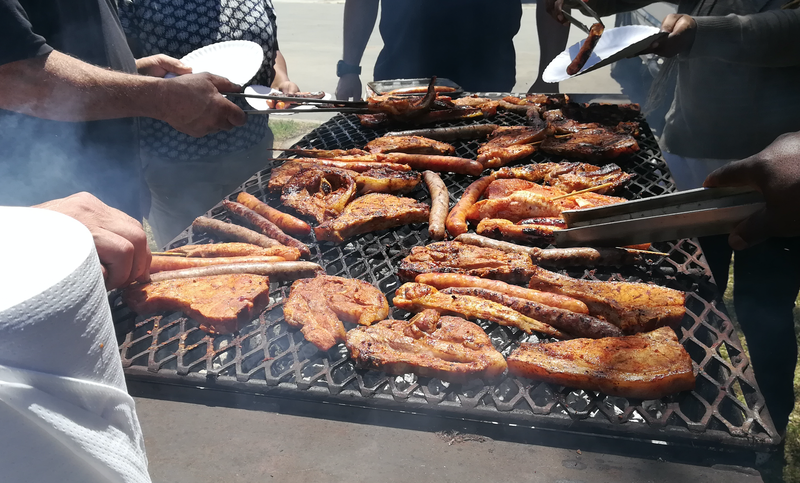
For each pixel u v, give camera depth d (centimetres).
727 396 129
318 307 162
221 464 125
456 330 151
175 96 203
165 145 306
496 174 244
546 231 198
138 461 76
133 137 271
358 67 430
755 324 255
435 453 127
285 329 169
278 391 139
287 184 234
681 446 123
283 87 333
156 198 340
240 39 312
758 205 159
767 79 263
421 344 148
